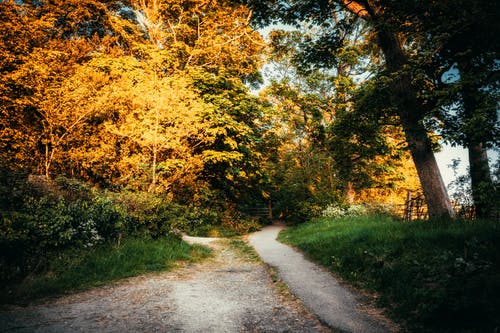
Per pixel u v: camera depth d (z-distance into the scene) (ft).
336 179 60.80
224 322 13.84
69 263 20.30
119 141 40.91
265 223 78.18
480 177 22.52
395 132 54.60
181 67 59.77
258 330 12.99
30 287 16.99
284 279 21.52
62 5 52.80
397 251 20.36
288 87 62.39
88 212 24.13
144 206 30.45
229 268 26.43
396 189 71.15
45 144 35.24
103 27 62.39
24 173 24.30
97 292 17.94
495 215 21.43
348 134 44.37
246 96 56.39
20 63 36.68
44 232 19.58
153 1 58.39
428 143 28.45
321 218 52.29
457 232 19.48
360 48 55.36
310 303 16.35
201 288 19.51
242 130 49.55
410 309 13.98
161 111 37.96
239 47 67.00
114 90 37.93
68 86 35.04
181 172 41.22
